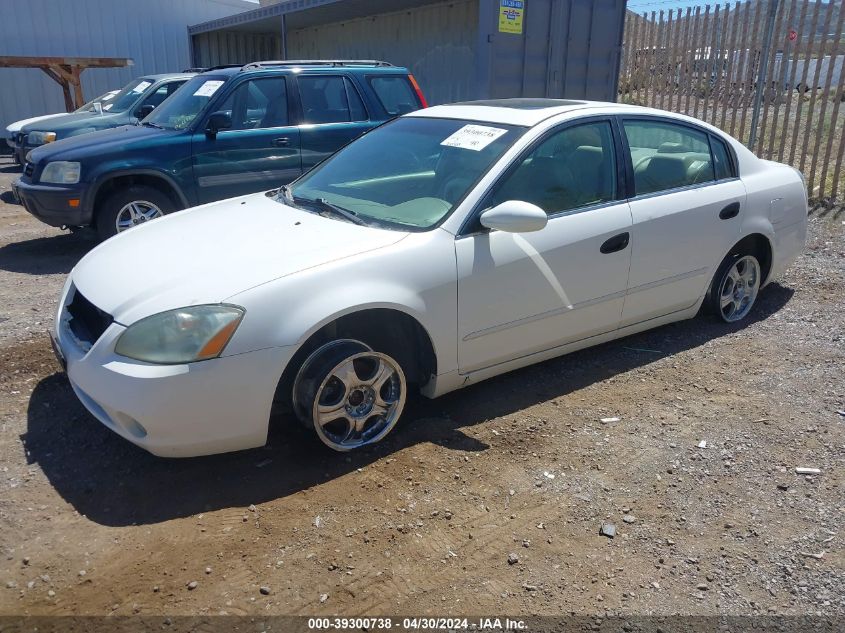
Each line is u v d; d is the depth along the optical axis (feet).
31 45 56.13
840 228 25.32
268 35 57.11
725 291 16.63
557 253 12.63
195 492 10.32
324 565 8.86
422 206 12.37
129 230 13.73
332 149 24.81
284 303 10.14
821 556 9.14
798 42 27.96
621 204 13.74
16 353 14.78
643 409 12.94
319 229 11.96
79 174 21.59
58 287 20.10
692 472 10.98
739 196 15.71
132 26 60.08
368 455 11.30
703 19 31.04
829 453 11.48
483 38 30.27
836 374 14.28
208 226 12.80
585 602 8.36
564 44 32.53
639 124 14.51
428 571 8.80
